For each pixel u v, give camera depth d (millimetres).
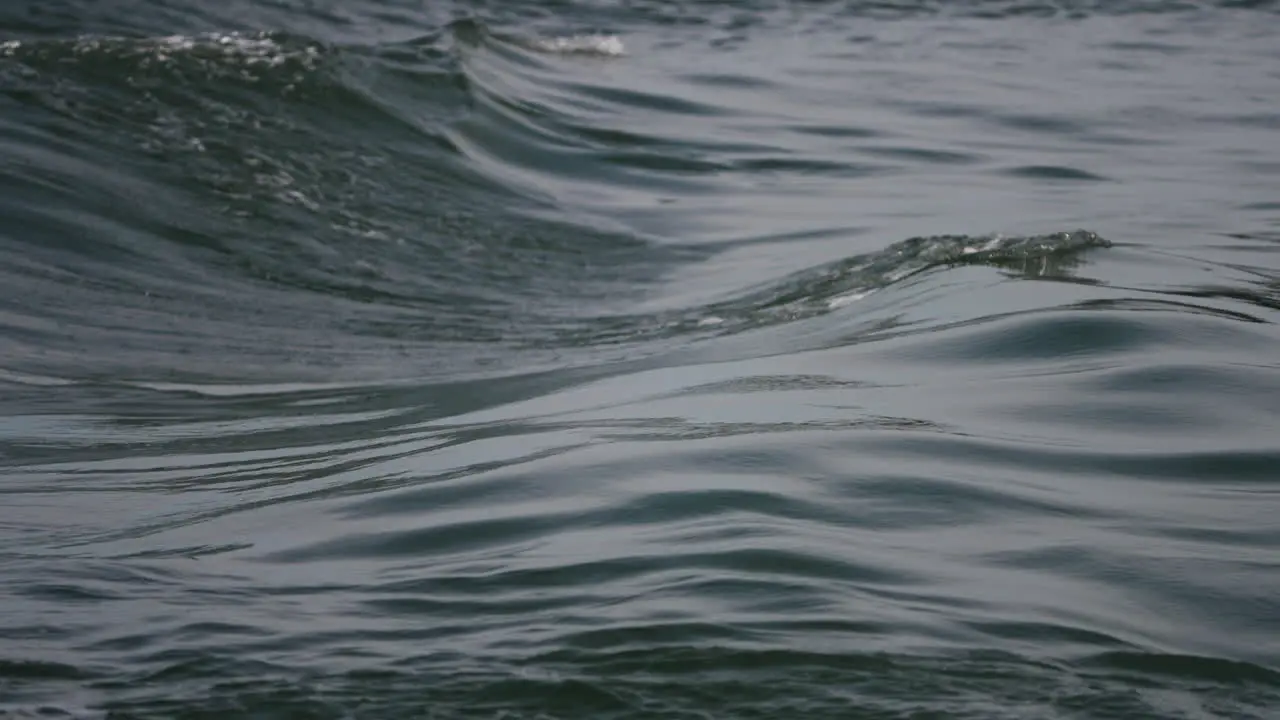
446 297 39562
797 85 63000
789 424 23703
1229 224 44125
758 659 15273
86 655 15789
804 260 41062
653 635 15805
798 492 20219
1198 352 27812
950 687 14844
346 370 33312
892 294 35781
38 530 20984
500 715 14469
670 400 26516
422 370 33188
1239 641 16219
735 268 41500
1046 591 17266
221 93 49281
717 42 70062
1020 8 79188
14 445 26797
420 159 48656
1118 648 15836
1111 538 19000
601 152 52406
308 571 18391
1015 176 51031
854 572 17484
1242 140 56781
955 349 28672
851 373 27859
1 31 62219
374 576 18000
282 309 37750
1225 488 21078
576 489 20734
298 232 42500
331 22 69562
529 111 54844
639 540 18578
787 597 16703
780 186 49969
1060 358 27672
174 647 15930
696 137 54781
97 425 28500
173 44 51375
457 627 16281
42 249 39031
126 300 37062
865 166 52281
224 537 20125
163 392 31172
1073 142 56062
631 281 41406
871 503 19875
